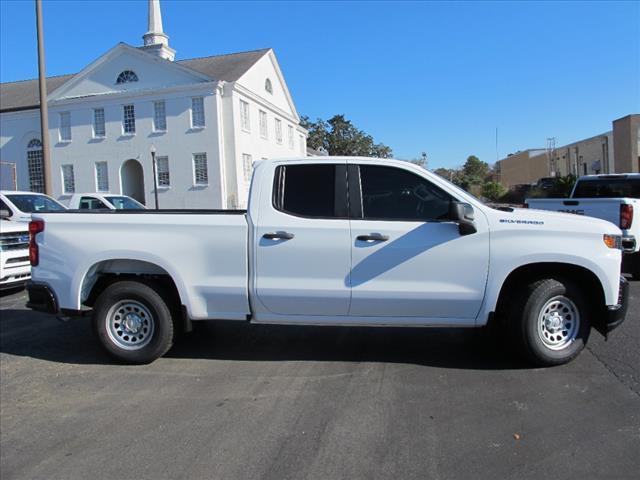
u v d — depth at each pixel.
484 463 3.49
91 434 4.04
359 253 5.10
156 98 37.00
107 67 38.22
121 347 5.55
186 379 5.13
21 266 9.12
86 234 5.48
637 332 6.36
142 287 5.48
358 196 5.19
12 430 4.14
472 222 4.99
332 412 4.30
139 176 40.81
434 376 5.07
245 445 3.80
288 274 5.19
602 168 44.25
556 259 5.01
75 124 39.28
